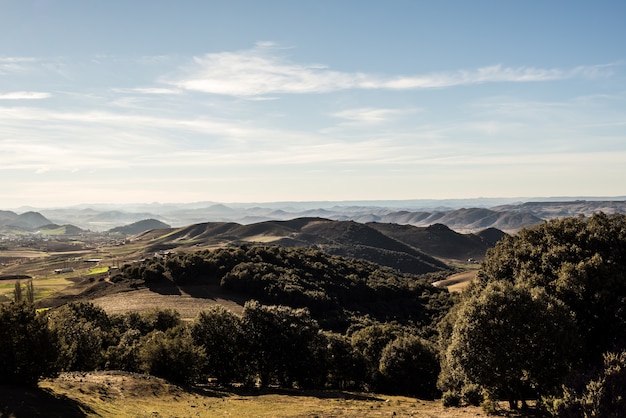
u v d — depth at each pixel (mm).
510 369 28453
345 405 39781
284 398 43281
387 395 55906
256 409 35281
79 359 45156
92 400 27734
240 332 55219
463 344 30062
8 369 26047
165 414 28906
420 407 38375
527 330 28391
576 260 35875
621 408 20250
